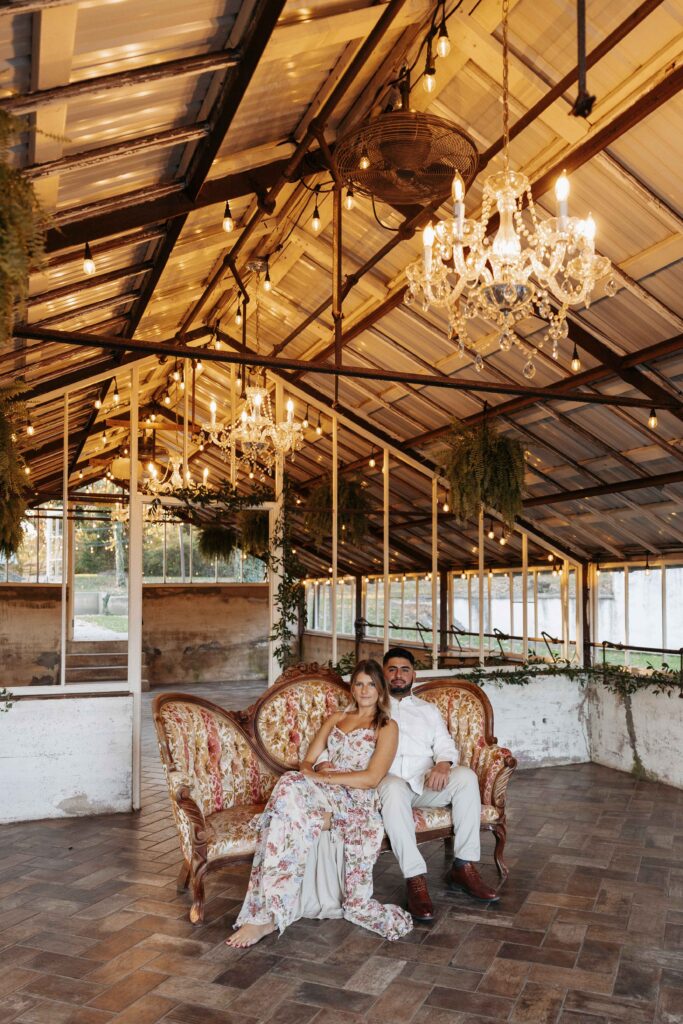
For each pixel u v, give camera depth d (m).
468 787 4.26
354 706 4.52
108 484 15.67
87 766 5.83
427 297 3.44
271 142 4.27
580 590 8.48
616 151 4.11
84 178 3.52
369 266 5.68
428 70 3.48
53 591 12.29
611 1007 3.05
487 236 4.98
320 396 8.09
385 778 4.12
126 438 11.90
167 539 14.80
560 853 4.88
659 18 3.45
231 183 4.36
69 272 4.45
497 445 6.36
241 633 14.68
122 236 4.29
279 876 3.68
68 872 4.54
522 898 4.16
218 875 4.51
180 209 4.18
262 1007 3.04
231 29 2.93
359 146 3.41
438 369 6.62
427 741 4.43
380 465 8.67
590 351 5.41
